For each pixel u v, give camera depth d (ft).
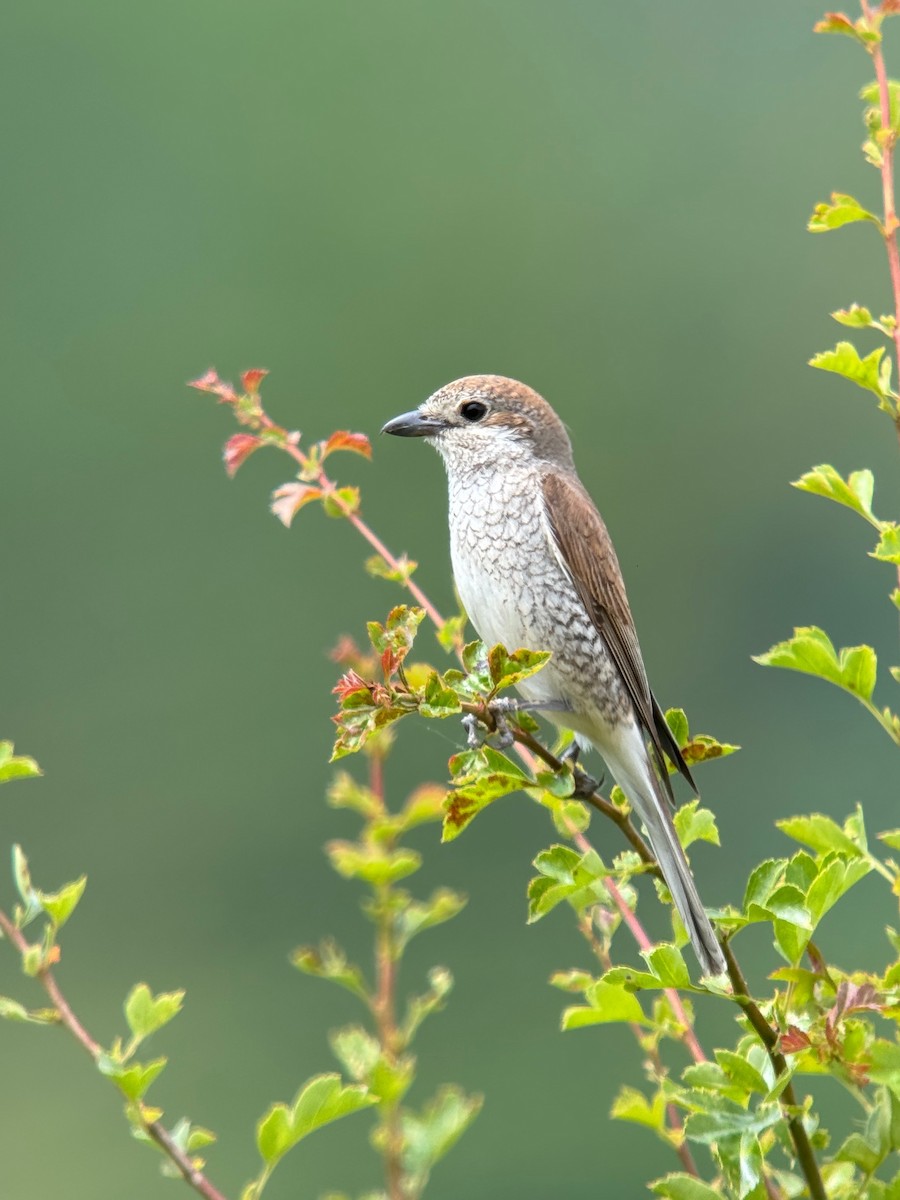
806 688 52.24
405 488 56.80
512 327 60.23
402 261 59.41
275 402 57.82
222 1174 42.63
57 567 55.47
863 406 58.95
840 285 60.70
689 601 58.29
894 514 56.90
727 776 50.26
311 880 51.31
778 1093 14.67
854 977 15.69
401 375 58.39
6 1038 46.32
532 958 46.47
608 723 24.56
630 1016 16.80
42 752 53.62
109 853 52.01
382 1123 16.80
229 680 54.03
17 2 59.67
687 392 60.39
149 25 60.18
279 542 55.52
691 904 17.43
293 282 58.59
